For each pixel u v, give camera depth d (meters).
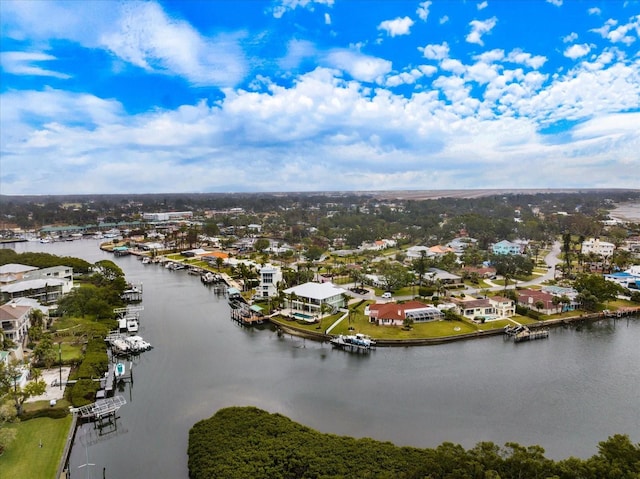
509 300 140.12
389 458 58.94
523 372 97.00
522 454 49.75
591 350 111.88
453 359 104.88
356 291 171.00
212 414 78.19
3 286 152.75
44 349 92.69
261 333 126.25
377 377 94.12
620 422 76.00
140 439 70.56
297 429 67.62
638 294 158.88
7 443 60.97
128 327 124.62
